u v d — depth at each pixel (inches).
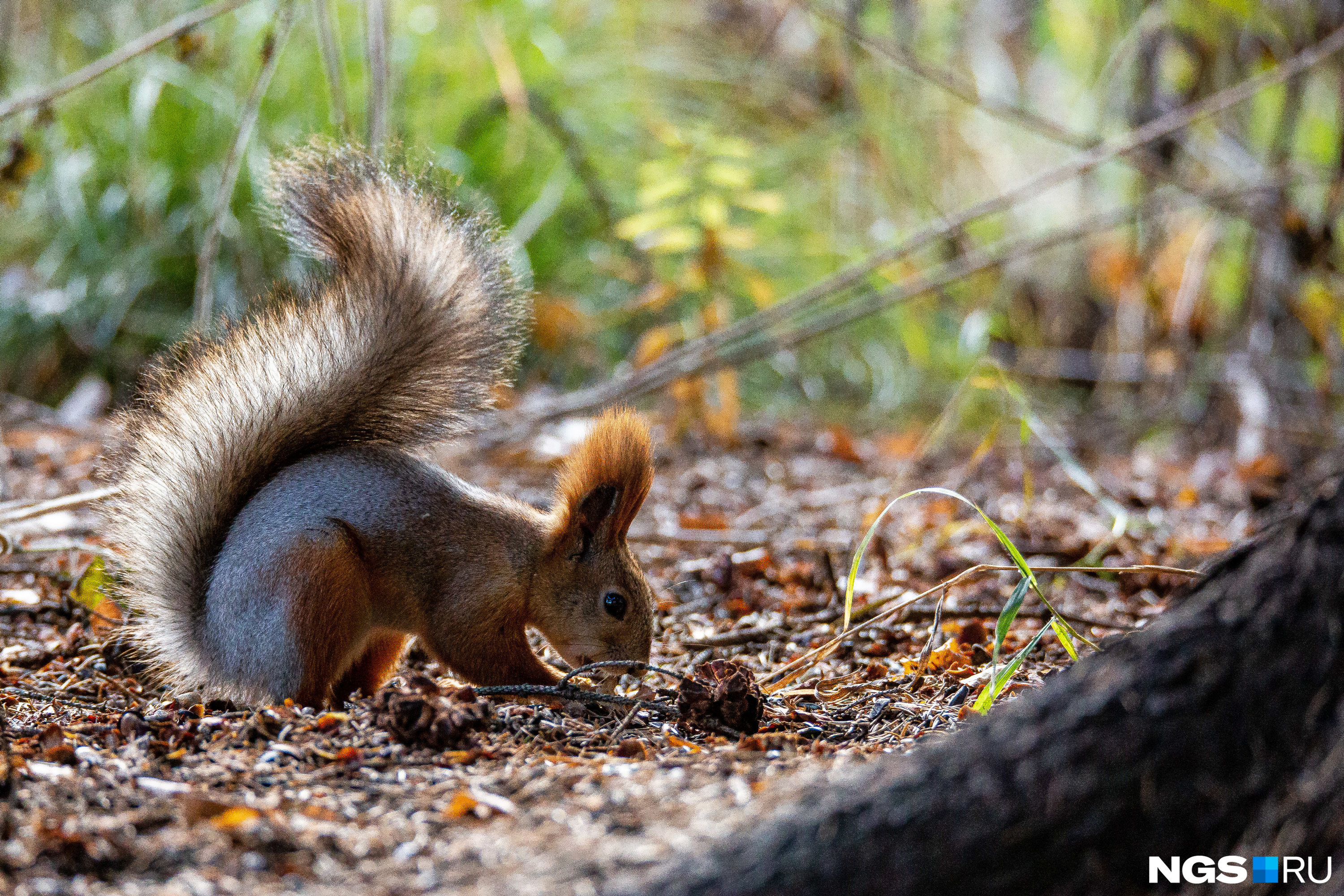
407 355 319.3
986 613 374.9
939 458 674.8
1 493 495.2
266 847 189.3
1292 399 738.8
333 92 504.7
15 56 710.5
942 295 808.3
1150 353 756.0
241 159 684.7
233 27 706.8
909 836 158.9
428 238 322.3
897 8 802.8
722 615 398.9
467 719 239.6
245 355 314.5
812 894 157.3
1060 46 887.1
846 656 351.9
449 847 189.9
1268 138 768.3
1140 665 163.6
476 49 746.2
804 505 563.5
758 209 642.2
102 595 364.5
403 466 319.6
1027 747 161.8
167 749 238.4
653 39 850.1
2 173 445.7
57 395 691.4
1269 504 513.0
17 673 322.3
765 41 808.3
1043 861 156.9
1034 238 808.3
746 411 767.7
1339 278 670.5
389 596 313.3
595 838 189.3
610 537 327.9
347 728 247.6
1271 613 161.5
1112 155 562.9
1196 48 693.3
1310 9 648.4
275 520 295.1
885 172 824.3
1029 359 820.6
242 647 289.3
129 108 714.8
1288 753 157.1
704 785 212.4
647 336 678.5
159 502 304.8
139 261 699.4
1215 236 708.7
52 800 205.6
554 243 746.8
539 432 628.4
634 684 335.9
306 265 660.7
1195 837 156.6
